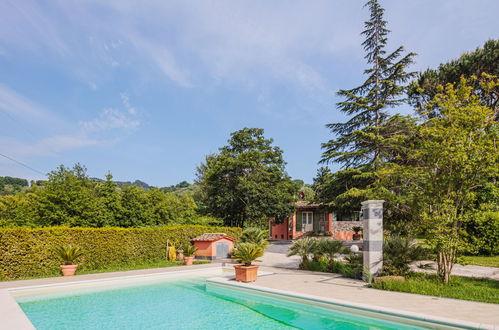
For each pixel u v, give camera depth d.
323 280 10.84
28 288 10.04
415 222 10.30
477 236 15.56
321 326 6.59
